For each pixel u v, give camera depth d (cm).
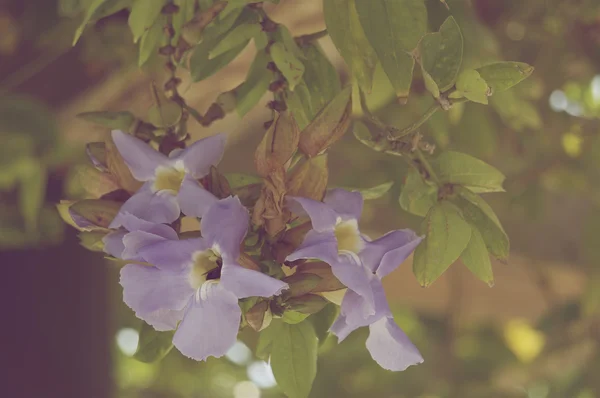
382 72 77
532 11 110
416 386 171
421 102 89
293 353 72
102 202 68
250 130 137
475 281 166
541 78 116
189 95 91
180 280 64
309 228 67
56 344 132
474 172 73
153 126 73
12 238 131
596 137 121
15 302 132
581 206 139
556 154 122
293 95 75
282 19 83
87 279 136
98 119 73
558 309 141
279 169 66
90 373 135
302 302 65
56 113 107
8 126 100
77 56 103
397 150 72
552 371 170
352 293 66
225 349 64
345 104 68
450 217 70
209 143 68
